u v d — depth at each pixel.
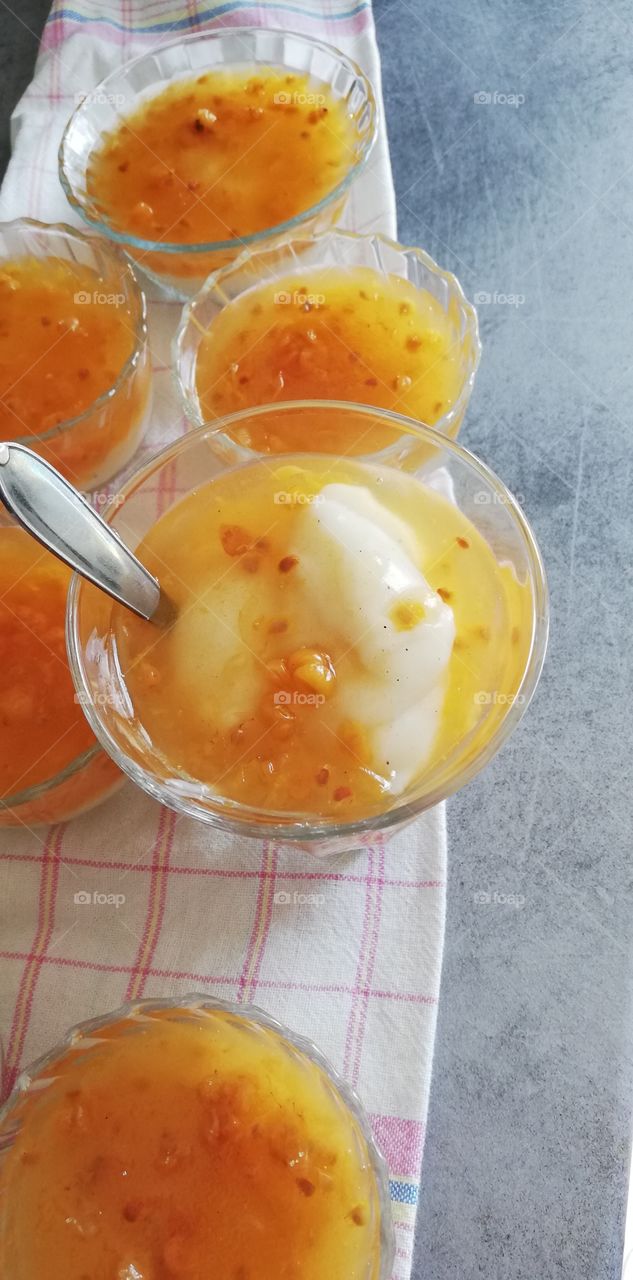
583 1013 0.21
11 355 0.26
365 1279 0.17
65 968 0.21
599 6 0.33
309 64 0.30
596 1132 0.20
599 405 0.27
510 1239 0.20
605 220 0.30
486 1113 0.21
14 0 0.36
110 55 0.32
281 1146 0.18
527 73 0.33
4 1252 0.18
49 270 0.27
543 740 0.23
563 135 0.31
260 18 0.32
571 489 0.26
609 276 0.29
